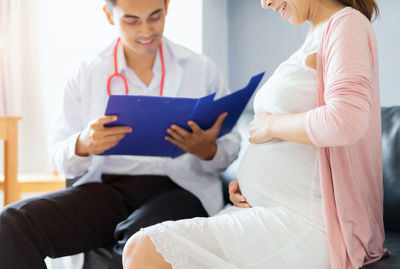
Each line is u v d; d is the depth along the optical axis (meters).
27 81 3.74
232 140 1.79
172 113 1.41
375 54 1.13
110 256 1.52
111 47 1.76
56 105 3.72
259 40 2.73
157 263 1.02
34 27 3.72
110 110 1.33
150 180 1.67
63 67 3.68
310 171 1.11
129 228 1.41
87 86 1.71
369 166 1.14
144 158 1.69
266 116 1.21
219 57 2.99
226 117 1.58
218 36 2.98
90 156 1.60
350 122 0.99
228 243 1.03
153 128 1.45
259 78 1.49
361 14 1.11
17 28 3.61
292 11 1.24
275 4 1.26
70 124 1.75
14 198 2.55
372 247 1.13
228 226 1.06
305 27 2.41
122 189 1.66
